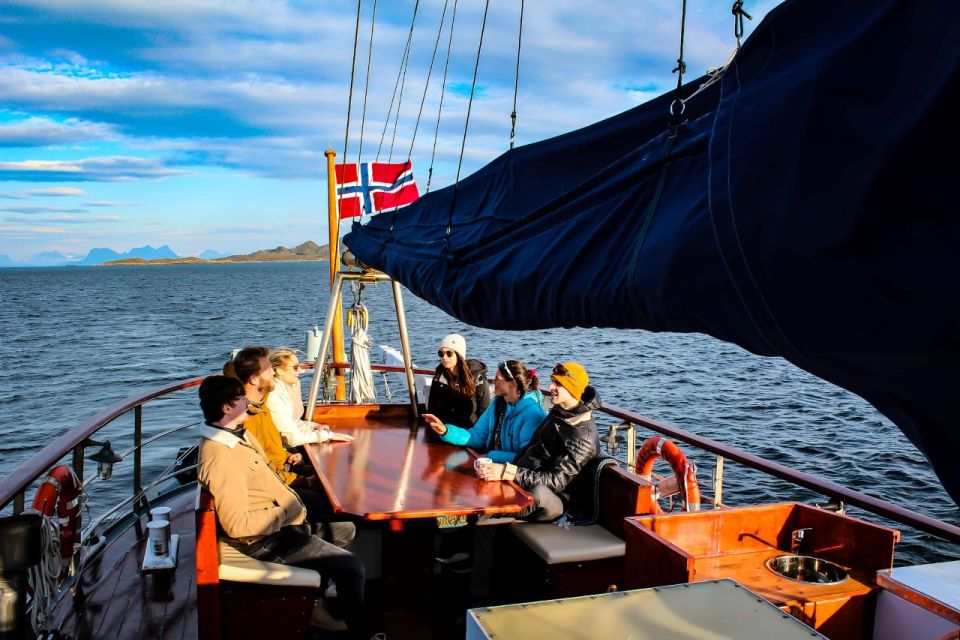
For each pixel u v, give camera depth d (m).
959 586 2.76
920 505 12.46
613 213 1.79
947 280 0.98
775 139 1.22
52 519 3.57
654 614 1.83
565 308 1.87
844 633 2.89
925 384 1.07
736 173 1.28
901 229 1.04
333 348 8.15
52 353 38.25
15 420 22.05
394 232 4.54
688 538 3.32
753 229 1.22
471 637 1.80
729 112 1.37
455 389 5.53
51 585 3.28
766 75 1.34
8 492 2.96
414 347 34.78
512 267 2.15
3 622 2.86
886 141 1.05
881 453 15.37
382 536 3.86
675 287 1.43
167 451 15.91
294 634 3.32
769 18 1.34
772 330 1.23
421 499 3.57
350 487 3.75
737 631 1.75
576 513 4.11
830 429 17.72
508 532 4.06
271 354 5.30
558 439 4.12
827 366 1.19
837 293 1.10
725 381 25.58
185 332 48.47
